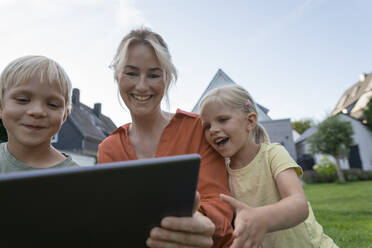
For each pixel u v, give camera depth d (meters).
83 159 17.73
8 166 1.38
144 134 1.68
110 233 0.64
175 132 1.57
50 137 1.43
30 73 1.30
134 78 1.51
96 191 0.57
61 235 0.59
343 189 11.73
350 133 19.42
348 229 3.94
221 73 11.06
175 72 1.64
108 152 1.58
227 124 1.55
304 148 28.45
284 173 1.45
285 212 1.02
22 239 0.56
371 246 3.06
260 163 1.63
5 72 1.33
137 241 0.70
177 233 0.72
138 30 1.57
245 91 1.75
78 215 0.58
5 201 0.51
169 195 0.66
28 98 1.31
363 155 22.12
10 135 1.39
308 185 17.20
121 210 0.62
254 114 1.70
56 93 1.37
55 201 0.54
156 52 1.49
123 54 1.49
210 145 1.56
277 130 18.94
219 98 1.58
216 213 1.15
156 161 0.59
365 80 32.69
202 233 0.77
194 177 0.65
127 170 0.57
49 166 1.44
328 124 19.78
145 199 0.63
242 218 0.92
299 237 1.52
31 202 0.53
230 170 1.75
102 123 24.05
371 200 7.27
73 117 18.95
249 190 1.63
